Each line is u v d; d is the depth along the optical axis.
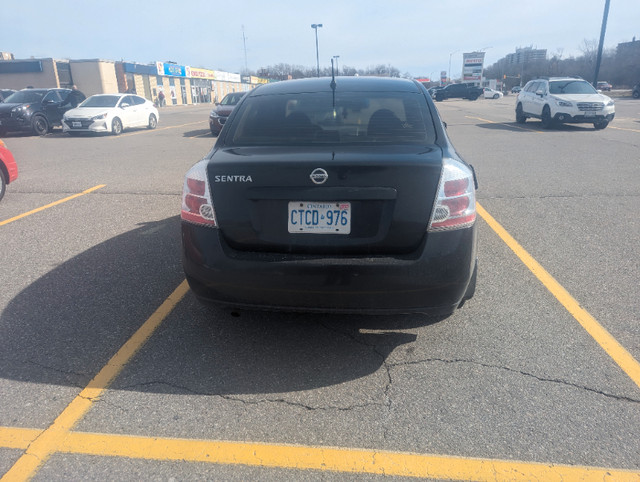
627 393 2.65
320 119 3.24
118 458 2.26
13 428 2.45
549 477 2.13
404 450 2.29
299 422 2.48
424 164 2.61
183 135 16.83
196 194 2.77
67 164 10.41
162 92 48.16
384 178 2.59
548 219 5.75
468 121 20.00
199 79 60.31
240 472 2.18
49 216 6.19
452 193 2.63
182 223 2.86
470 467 2.19
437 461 2.23
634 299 3.70
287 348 3.13
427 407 2.58
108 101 18.11
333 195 2.60
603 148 11.33
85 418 2.52
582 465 2.19
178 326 3.41
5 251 4.89
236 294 2.75
